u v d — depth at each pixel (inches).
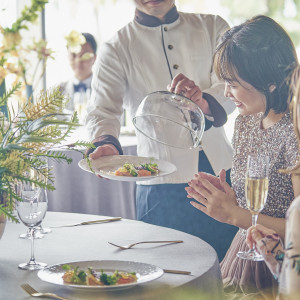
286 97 74.6
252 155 69.5
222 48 76.0
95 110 107.6
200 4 318.0
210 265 59.7
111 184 151.9
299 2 311.1
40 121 58.0
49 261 62.7
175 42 108.7
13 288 53.6
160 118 78.1
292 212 45.5
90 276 52.6
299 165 63.4
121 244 69.4
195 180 76.0
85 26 270.1
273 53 73.0
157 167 90.1
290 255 45.1
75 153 145.9
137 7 109.7
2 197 62.3
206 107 97.5
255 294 71.8
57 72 221.3
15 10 177.8
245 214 73.0
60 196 145.3
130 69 108.6
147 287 52.9
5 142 60.7
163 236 72.9
